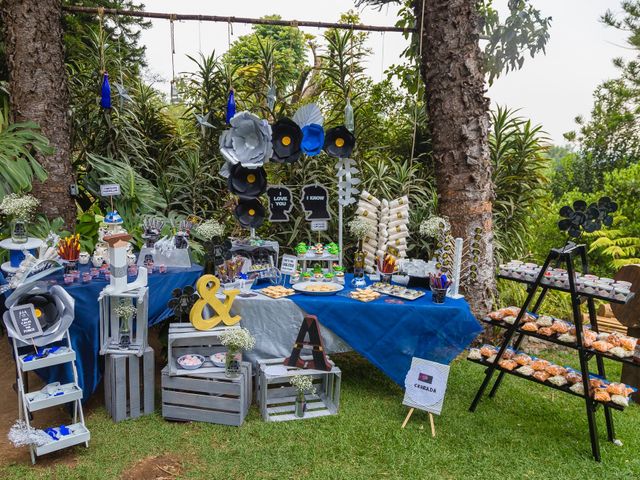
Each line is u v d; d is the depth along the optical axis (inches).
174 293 116.0
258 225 143.6
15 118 156.2
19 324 95.8
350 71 183.5
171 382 111.5
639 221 280.1
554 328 110.5
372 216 146.7
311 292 127.1
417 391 114.7
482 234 163.9
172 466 96.0
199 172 191.5
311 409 120.4
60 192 159.9
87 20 249.0
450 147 162.2
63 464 95.6
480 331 123.6
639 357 101.7
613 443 110.3
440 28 158.2
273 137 142.1
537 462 101.8
